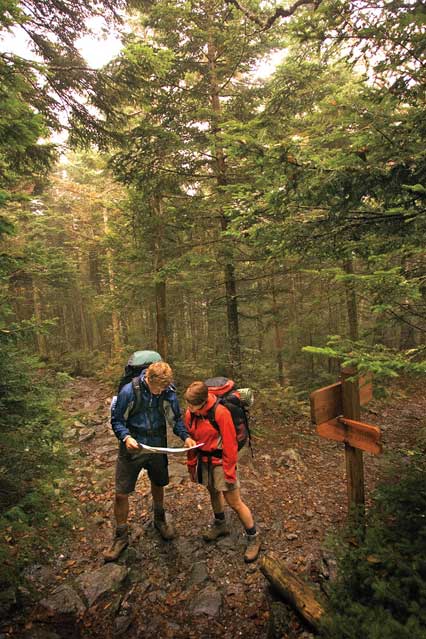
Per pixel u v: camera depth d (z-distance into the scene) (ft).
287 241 11.66
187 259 25.90
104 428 24.94
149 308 39.42
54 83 19.12
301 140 10.03
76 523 13.89
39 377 14.74
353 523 11.00
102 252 48.75
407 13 8.59
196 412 11.81
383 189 8.97
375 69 10.18
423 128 8.70
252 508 15.26
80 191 48.44
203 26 24.54
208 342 38.17
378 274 9.55
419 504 10.23
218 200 24.58
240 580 11.39
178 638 9.62
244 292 29.14
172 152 25.31
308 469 18.99
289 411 26.25
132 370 12.34
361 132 9.13
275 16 16.29
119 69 19.51
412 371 8.31
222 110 26.21
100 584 11.12
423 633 6.62
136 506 15.29
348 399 11.12
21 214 30.78
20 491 10.85
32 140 10.54
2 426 11.71
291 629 9.36
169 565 12.04
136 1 21.81
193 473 12.50
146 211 28.99
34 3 17.79
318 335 34.83
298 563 11.89
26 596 10.63
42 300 54.65
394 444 22.09
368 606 8.32
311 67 21.65
